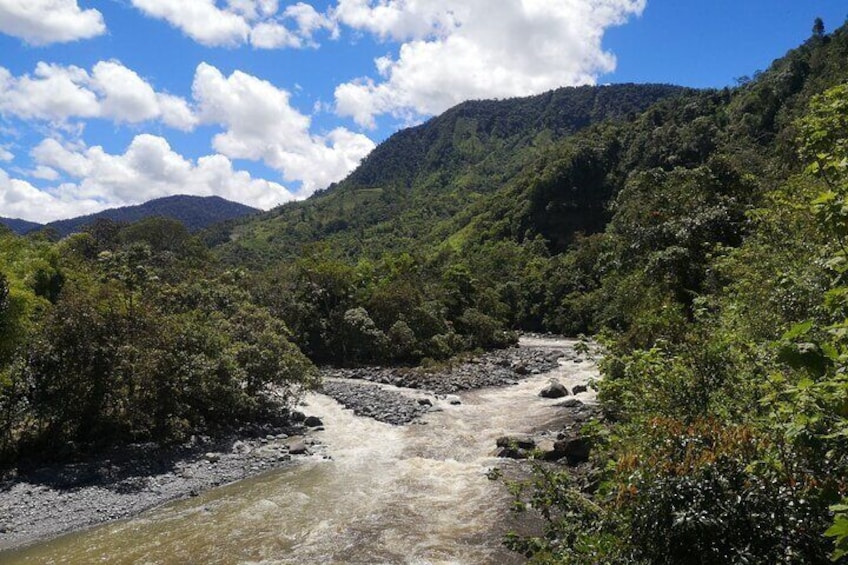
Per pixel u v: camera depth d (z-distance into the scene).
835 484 4.17
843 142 5.70
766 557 4.25
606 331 8.95
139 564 10.02
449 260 85.31
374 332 36.12
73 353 15.66
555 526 6.30
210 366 18.53
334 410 22.59
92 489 13.64
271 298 38.28
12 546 10.85
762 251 12.87
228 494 13.64
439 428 19.31
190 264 57.41
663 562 4.62
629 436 6.71
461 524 11.38
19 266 28.03
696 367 6.98
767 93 76.19
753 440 4.91
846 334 4.02
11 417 14.85
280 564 9.91
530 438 16.92
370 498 13.10
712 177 22.72
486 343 43.69
